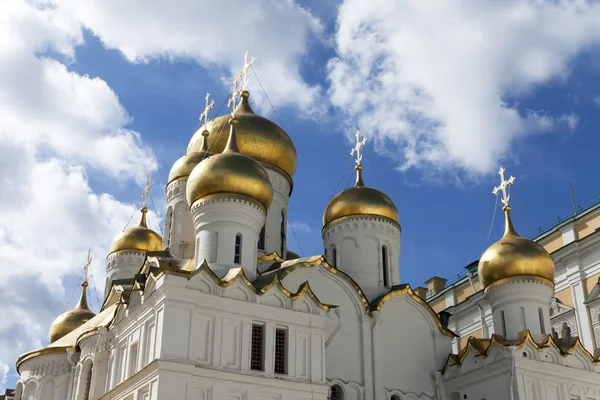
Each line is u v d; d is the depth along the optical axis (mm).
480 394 40156
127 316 36344
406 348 42219
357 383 39500
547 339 40719
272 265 42438
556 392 39500
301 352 35312
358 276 44406
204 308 33625
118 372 36281
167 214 46625
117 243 55438
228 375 32688
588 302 51406
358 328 40938
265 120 48906
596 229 52031
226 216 38125
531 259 43312
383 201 46469
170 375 31047
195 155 46562
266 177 39719
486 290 44688
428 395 41812
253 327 34844
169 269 33219
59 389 42312
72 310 53812
